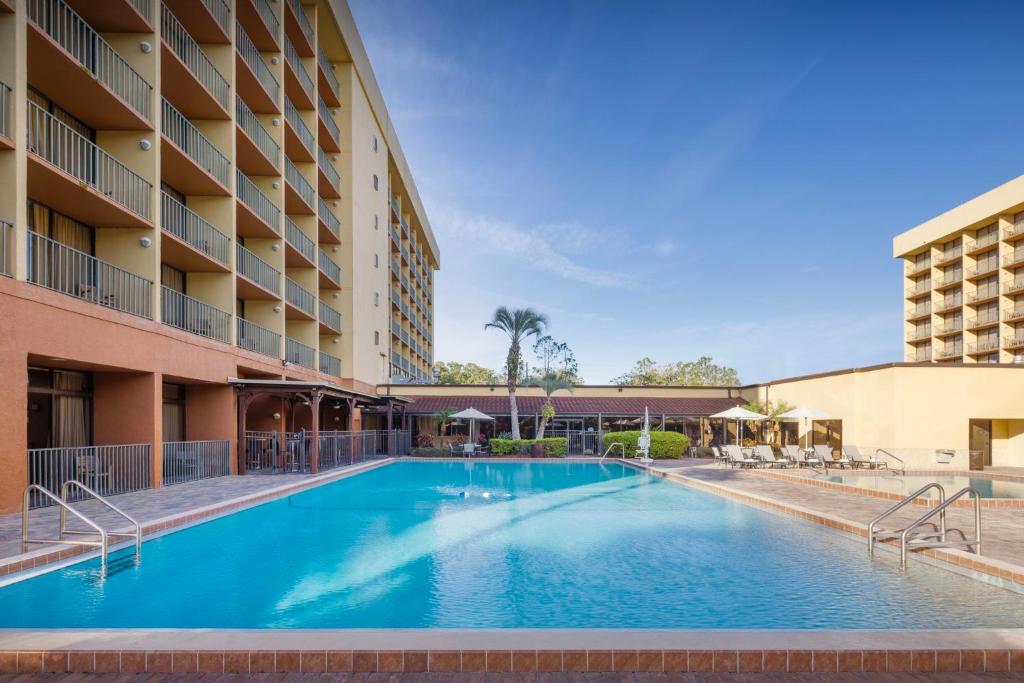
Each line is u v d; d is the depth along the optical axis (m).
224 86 18.36
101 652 3.93
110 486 12.11
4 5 9.84
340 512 11.52
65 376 12.88
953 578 6.77
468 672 3.90
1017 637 4.19
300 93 24.36
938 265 58.41
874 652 3.97
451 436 30.80
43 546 7.21
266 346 21.41
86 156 13.37
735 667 3.94
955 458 21.88
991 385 22.20
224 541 8.79
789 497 12.55
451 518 10.83
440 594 6.20
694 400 32.78
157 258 14.14
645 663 3.94
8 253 9.76
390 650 3.92
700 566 7.32
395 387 33.16
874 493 12.64
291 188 22.56
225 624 5.29
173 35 17.11
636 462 23.23
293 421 24.17
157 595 6.12
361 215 30.16
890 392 22.42
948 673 3.94
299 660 3.90
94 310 11.55
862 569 7.16
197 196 18.08
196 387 17.28
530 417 31.69
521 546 8.48
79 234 13.69
